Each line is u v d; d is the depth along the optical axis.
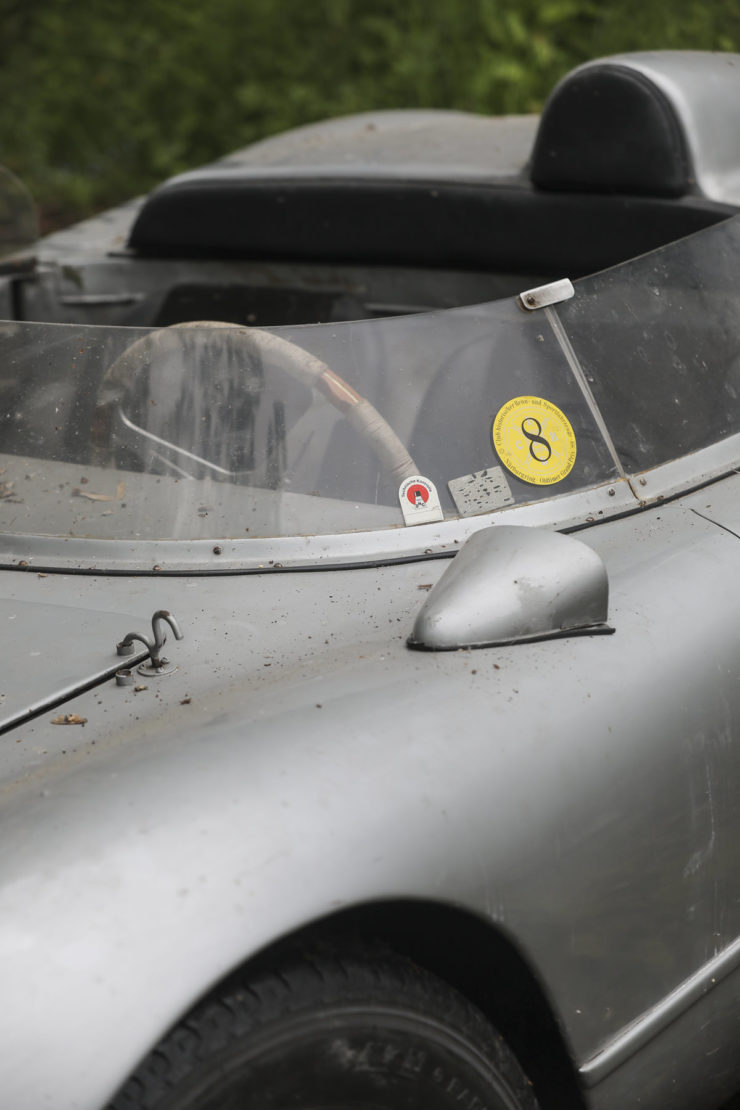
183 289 3.26
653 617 1.55
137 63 8.25
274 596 1.62
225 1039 1.16
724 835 1.58
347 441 1.76
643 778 1.45
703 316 2.04
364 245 3.04
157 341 1.81
